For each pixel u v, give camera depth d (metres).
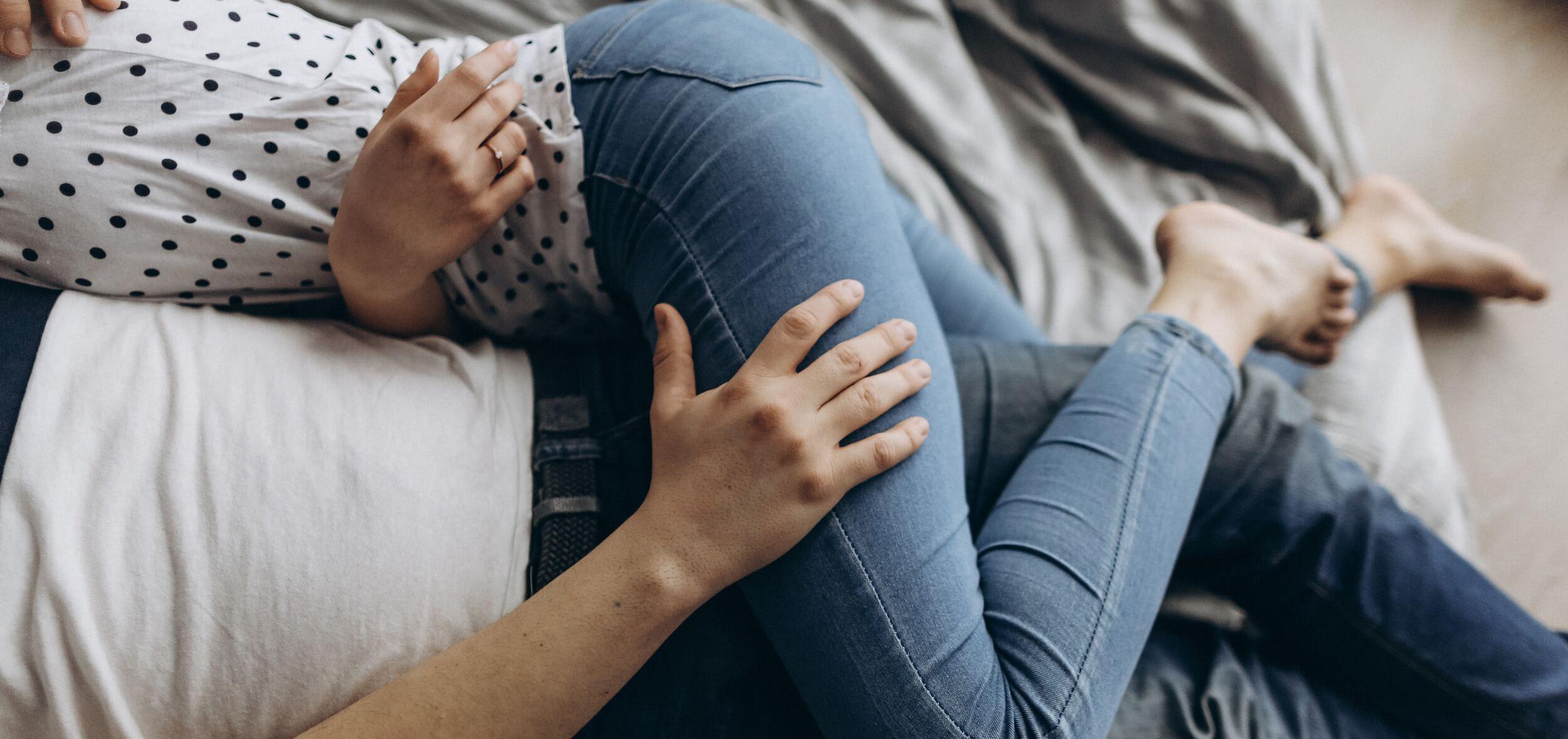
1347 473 0.77
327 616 0.56
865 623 0.59
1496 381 1.17
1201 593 0.83
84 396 0.57
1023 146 1.23
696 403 0.60
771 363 0.59
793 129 0.65
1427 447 1.03
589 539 0.64
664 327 0.64
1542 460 1.12
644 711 0.64
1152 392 0.71
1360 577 0.75
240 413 0.59
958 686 0.59
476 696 0.54
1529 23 1.44
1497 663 0.73
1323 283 0.88
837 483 0.58
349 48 0.65
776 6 1.18
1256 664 0.81
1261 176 1.21
